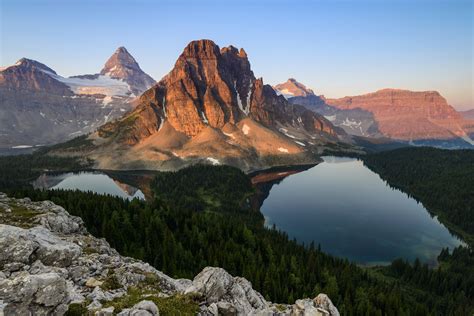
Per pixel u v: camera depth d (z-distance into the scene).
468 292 94.00
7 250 23.44
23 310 16.61
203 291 26.12
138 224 94.38
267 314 25.70
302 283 76.88
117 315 19.41
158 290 27.80
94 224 88.81
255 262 81.69
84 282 25.47
